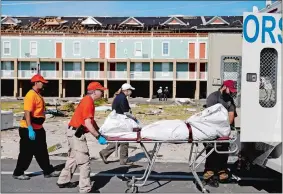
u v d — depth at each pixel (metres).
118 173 8.60
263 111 6.45
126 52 52.94
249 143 7.50
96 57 53.34
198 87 52.12
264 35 6.43
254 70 6.42
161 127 6.63
